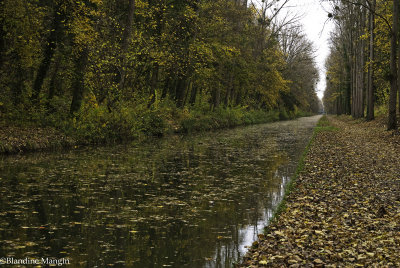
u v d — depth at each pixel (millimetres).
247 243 6176
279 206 8086
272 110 64625
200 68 28109
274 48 50875
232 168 13578
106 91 20203
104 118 20078
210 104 40469
